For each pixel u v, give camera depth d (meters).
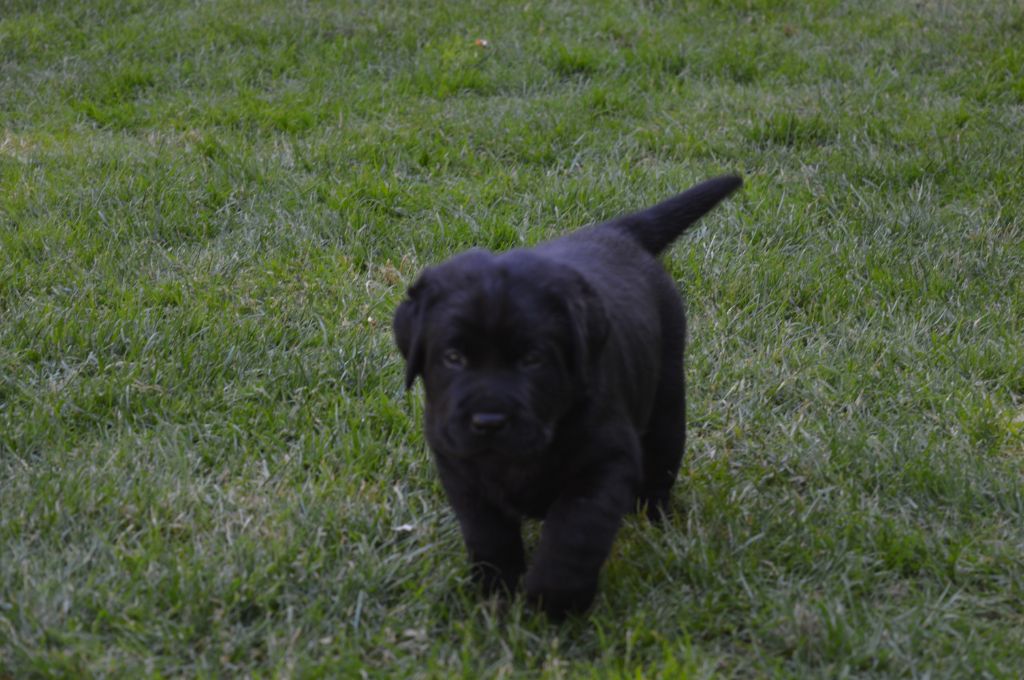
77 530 1.75
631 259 1.77
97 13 3.74
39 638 1.62
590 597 1.63
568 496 1.61
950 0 3.84
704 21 3.67
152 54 3.41
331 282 2.21
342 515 1.78
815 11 3.77
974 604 1.70
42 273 2.19
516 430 1.54
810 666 1.63
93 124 2.99
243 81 3.21
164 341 2.04
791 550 1.75
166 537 1.75
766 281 2.23
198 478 1.84
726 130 2.85
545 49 3.33
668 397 1.77
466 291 1.56
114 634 1.63
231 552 1.72
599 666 1.61
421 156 2.70
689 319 2.17
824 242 2.37
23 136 2.83
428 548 1.75
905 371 2.07
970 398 2.00
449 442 1.56
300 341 2.08
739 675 1.62
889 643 1.63
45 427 1.90
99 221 2.35
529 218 2.44
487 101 3.07
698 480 1.87
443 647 1.63
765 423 1.98
